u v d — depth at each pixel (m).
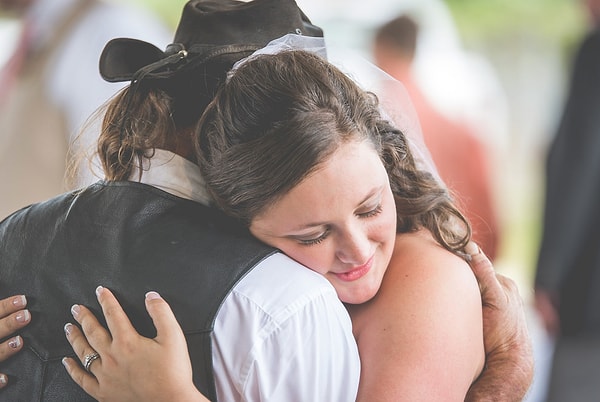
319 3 7.34
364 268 2.38
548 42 12.28
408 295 2.46
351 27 6.99
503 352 2.75
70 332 2.37
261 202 2.23
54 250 2.46
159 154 2.45
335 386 2.30
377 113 2.43
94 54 4.54
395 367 2.39
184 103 2.48
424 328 2.42
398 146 2.59
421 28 5.83
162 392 2.22
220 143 2.28
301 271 2.29
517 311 2.81
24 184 4.59
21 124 4.57
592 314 5.17
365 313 2.47
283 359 2.23
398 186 2.60
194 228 2.35
